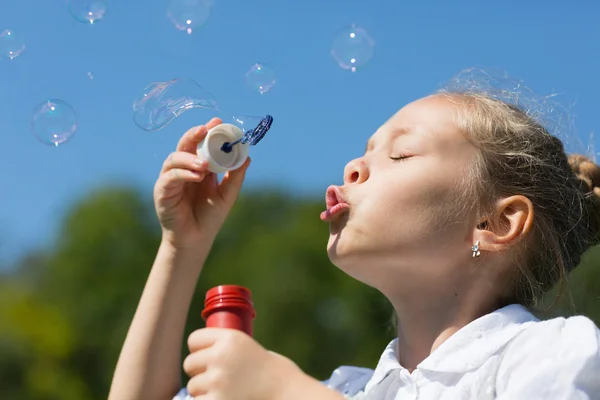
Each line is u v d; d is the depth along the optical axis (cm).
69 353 1480
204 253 281
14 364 1450
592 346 231
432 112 275
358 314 1348
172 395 273
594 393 229
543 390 228
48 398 1441
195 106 274
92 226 1595
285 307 1372
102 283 1551
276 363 223
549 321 242
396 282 260
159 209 277
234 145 258
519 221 264
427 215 258
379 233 256
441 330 258
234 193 279
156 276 279
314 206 1525
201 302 1392
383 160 269
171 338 276
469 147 268
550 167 281
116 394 273
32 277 1647
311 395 217
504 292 265
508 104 291
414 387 246
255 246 1461
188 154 261
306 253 1420
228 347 222
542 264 273
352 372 297
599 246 329
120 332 1498
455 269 260
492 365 242
